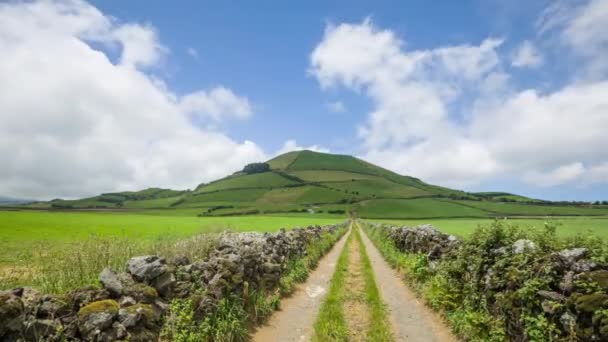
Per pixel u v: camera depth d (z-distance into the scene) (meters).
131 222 59.22
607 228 32.91
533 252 7.17
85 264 8.35
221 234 15.43
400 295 12.09
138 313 6.27
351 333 8.61
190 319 7.21
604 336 5.00
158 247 10.76
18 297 4.90
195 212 142.75
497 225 9.12
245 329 8.53
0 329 4.49
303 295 12.43
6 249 16.09
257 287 11.14
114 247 9.75
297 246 18.45
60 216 72.38
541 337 6.00
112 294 6.54
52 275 7.98
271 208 155.12
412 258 15.99
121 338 5.80
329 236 30.92
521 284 6.92
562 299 5.98
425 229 17.45
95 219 65.75
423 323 9.37
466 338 7.96
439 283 10.95
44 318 5.35
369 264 16.95
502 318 7.41
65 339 5.24
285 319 9.91
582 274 5.88
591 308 5.32
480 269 8.85
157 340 6.57
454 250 11.84
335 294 11.35
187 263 9.09
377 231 36.38
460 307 9.22
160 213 136.62
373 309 9.85
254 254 11.56
